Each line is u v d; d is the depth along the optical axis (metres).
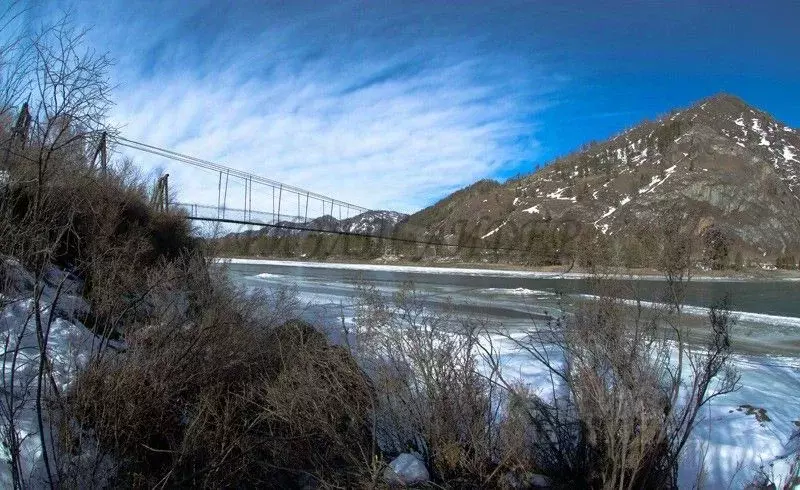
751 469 7.11
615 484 5.97
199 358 7.57
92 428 6.42
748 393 10.33
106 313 8.37
